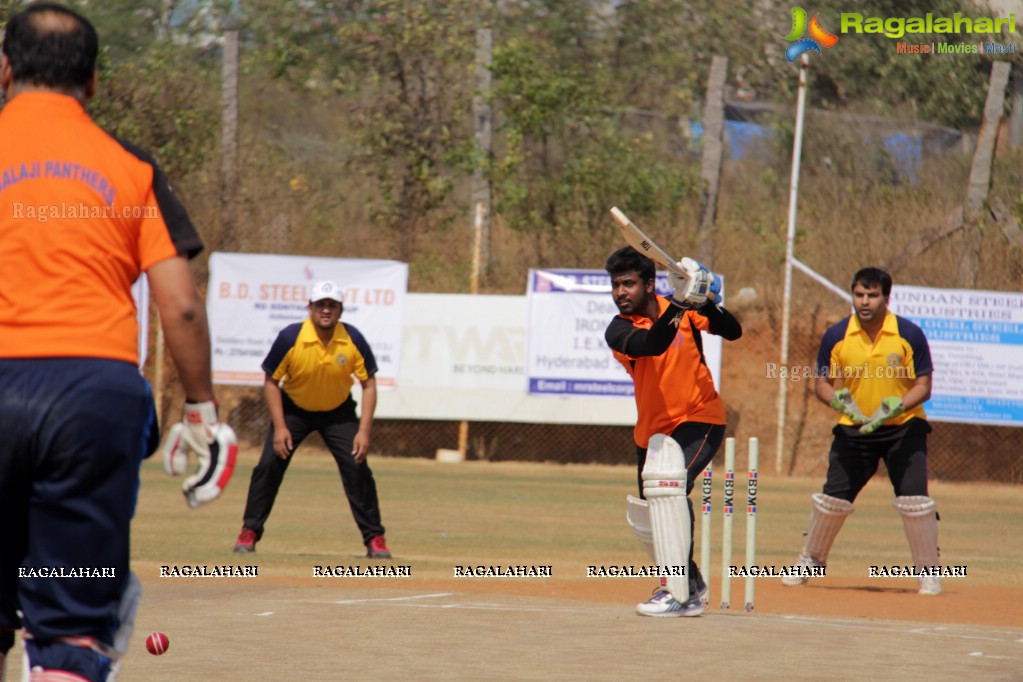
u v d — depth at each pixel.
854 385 20.05
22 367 7.20
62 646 7.30
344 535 25.36
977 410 39.88
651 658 12.73
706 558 17.05
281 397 21.86
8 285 7.29
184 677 11.38
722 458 44.94
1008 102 51.28
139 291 39.41
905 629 15.29
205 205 48.56
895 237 46.19
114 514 7.34
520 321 42.84
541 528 27.00
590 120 48.62
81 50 7.80
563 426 45.62
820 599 18.33
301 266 42.66
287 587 17.95
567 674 11.80
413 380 43.06
